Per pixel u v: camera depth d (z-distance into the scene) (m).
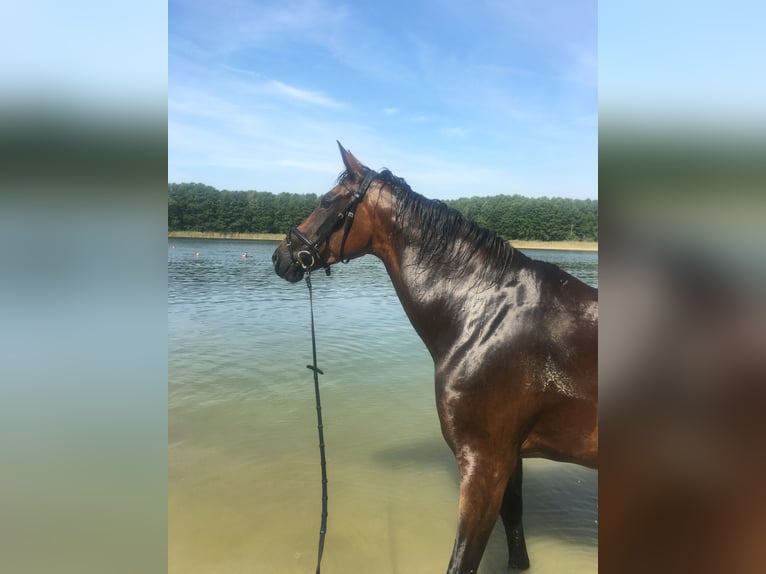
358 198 2.52
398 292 2.49
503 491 2.14
